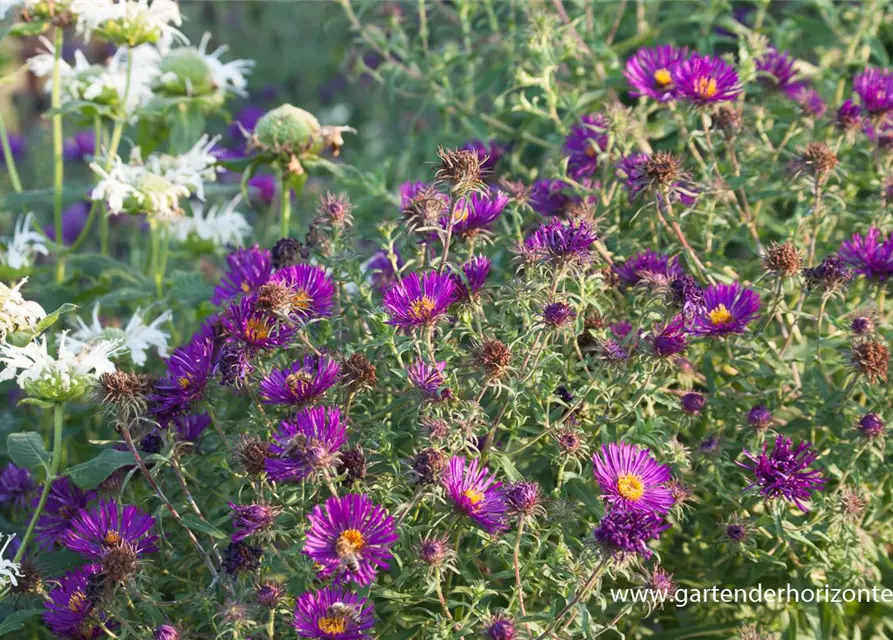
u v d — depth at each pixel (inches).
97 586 29.5
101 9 38.4
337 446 28.9
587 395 32.3
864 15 42.7
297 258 33.9
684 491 31.5
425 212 32.1
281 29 80.6
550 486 33.3
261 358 31.7
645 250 36.2
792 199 39.1
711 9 43.4
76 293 40.9
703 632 33.6
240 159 38.9
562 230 30.4
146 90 41.4
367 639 28.2
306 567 29.6
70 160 62.2
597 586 29.8
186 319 43.6
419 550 29.2
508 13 47.1
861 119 37.2
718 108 36.9
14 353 31.7
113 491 33.3
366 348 32.6
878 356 32.1
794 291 37.6
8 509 39.2
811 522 32.4
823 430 34.7
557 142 40.8
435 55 45.5
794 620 33.4
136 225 51.7
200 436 33.7
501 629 28.0
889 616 34.4
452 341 32.8
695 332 32.5
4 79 42.2
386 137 64.1
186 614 31.6
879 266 33.6
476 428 30.3
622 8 45.4
